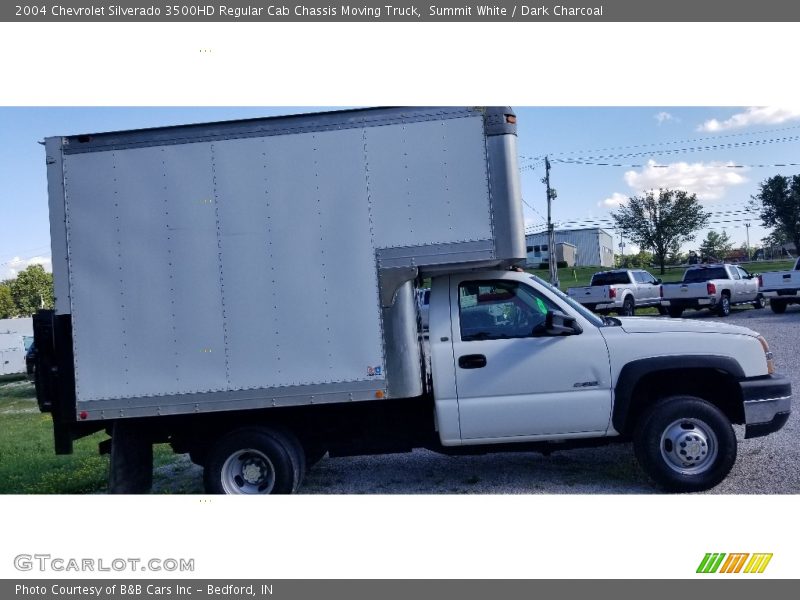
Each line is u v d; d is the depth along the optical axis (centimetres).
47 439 1018
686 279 2269
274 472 530
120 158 520
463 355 536
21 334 3048
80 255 521
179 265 519
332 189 517
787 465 575
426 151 517
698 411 516
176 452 557
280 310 516
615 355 530
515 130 521
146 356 518
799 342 1306
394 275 515
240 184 518
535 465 642
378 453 567
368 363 515
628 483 568
